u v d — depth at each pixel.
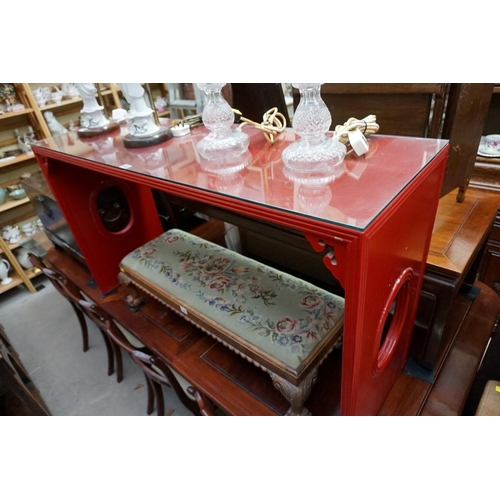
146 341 1.20
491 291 1.29
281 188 0.59
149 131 0.97
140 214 1.51
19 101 2.16
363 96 0.95
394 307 0.89
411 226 0.65
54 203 1.49
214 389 1.00
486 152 1.23
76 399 1.61
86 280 1.62
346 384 0.66
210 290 1.00
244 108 1.17
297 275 1.41
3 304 2.34
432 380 0.98
